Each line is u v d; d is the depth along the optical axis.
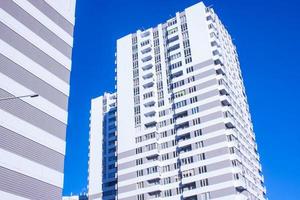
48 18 48.91
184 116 89.62
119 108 102.12
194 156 81.12
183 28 100.69
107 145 122.31
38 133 40.91
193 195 77.38
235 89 97.88
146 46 106.69
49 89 44.75
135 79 103.75
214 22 101.31
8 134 37.31
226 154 76.88
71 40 51.88
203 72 89.50
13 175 36.34
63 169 42.66
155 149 89.31
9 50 41.03
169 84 97.19
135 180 88.69
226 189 73.38
